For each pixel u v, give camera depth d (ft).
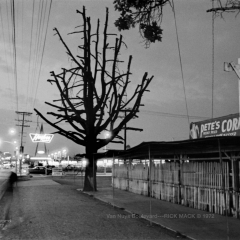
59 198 53.31
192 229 27.66
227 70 40.57
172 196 47.01
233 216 33.81
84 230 27.58
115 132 69.46
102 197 54.34
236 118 41.45
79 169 210.38
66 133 68.49
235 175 34.04
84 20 66.23
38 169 203.51
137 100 68.95
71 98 68.33
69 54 66.18
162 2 18.02
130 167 66.80
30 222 30.83
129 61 67.92
